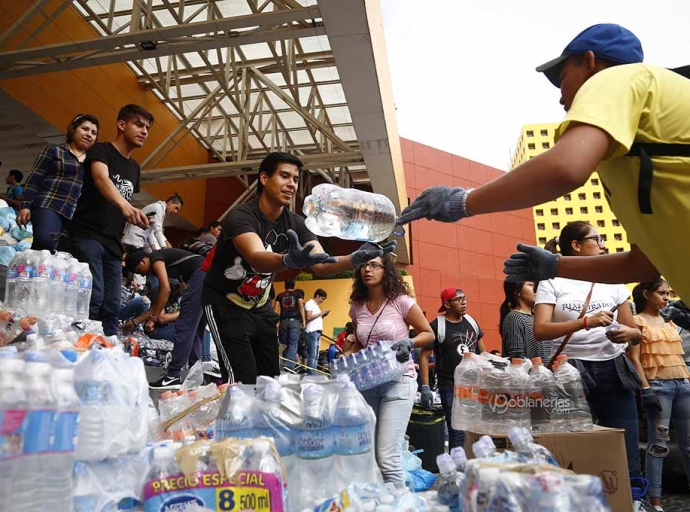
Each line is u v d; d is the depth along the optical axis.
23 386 1.14
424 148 25.39
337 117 15.13
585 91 1.50
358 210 2.53
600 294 3.09
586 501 1.05
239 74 13.36
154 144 14.69
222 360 2.90
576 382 2.63
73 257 3.75
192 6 11.29
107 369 1.40
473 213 1.57
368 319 3.58
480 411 2.52
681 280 1.67
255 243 2.65
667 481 4.52
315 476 1.79
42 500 1.12
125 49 8.58
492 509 1.12
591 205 67.56
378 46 8.91
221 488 1.28
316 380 2.20
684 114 1.53
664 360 4.14
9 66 8.94
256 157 17.67
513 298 4.66
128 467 1.37
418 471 4.09
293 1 7.65
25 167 13.35
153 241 6.04
